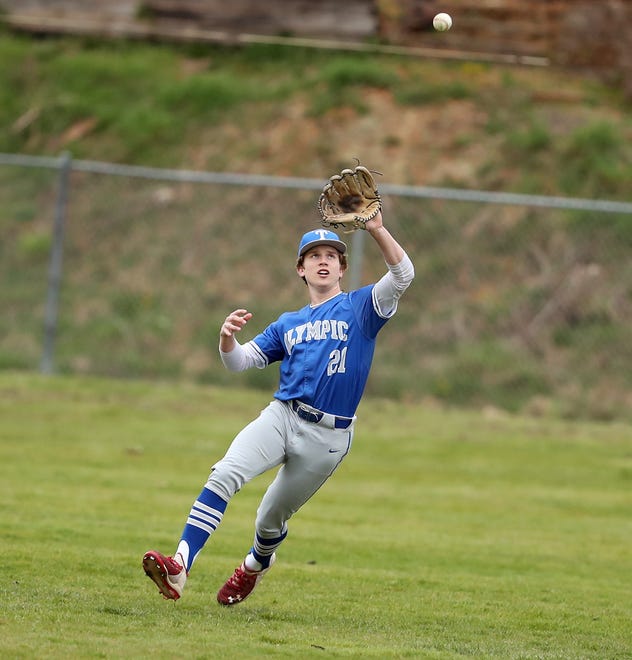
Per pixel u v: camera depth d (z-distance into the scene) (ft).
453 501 114.21
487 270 197.36
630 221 201.26
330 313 63.46
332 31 250.37
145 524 91.76
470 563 85.61
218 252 207.21
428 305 192.34
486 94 235.20
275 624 61.31
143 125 238.48
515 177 215.51
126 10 261.65
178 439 139.13
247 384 183.42
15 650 49.93
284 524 64.85
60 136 240.94
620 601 74.23
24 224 219.00
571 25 239.09
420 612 67.51
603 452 145.59
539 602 72.59
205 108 242.37
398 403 174.91
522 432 156.35
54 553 76.95
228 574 75.82
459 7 238.68
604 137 220.84
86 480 111.75
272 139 230.07
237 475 61.46
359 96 235.81
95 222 216.95
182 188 220.43
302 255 65.05
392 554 87.20
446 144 224.12
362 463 132.67
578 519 107.86
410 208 206.49
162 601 65.21
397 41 244.22
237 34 256.32
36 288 204.95
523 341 186.29
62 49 263.29
